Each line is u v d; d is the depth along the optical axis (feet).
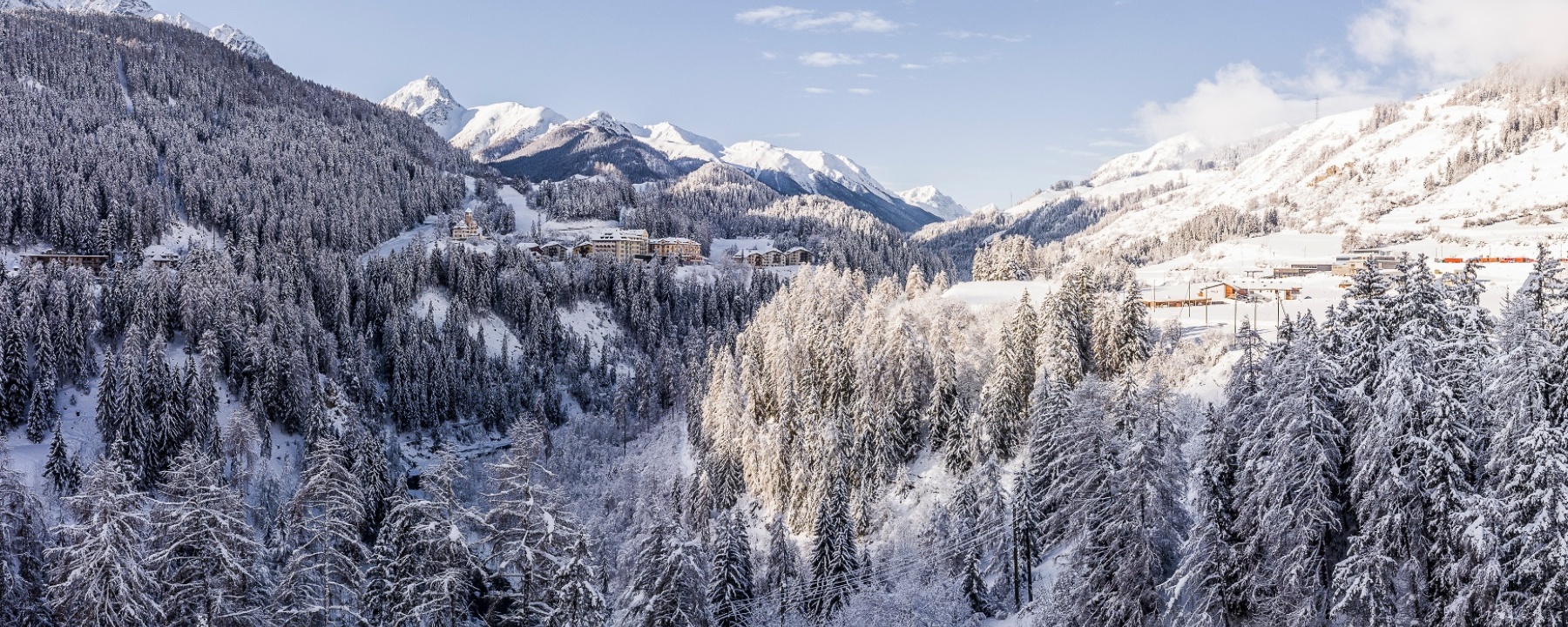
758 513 294.46
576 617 137.49
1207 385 253.85
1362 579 107.76
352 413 406.82
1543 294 121.49
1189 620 125.49
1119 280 597.93
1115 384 190.39
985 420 257.55
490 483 329.93
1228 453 130.31
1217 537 124.98
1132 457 132.77
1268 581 121.49
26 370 341.41
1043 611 170.40
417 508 153.58
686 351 552.82
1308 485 112.68
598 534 299.58
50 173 647.56
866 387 289.33
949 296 432.25
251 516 299.79
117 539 140.15
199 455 284.00
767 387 350.84
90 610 135.74
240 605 151.64
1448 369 114.21
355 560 188.24
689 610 156.87
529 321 570.87
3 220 575.38
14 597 165.89
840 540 214.48
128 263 551.59
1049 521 168.35
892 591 217.36
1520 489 100.27
